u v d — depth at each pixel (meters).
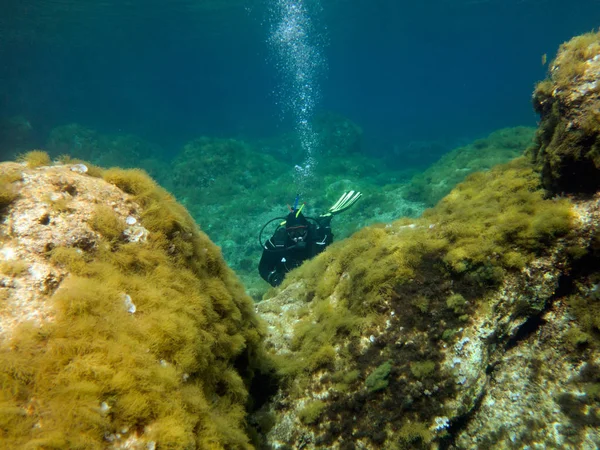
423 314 1.65
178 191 7.76
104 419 0.87
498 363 1.62
